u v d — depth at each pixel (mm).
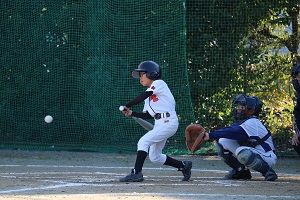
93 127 40844
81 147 40875
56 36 40969
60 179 26234
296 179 27922
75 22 40750
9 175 28438
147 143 25672
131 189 22594
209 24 40188
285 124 40406
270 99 40812
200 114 40469
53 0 40844
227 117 40375
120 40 40188
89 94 40781
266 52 40562
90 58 40688
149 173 30469
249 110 27047
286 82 40656
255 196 20984
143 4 39812
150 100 26031
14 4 41094
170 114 25938
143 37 39906
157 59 39812
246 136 26406
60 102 41156
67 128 41188
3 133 41750
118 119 40438
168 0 39375
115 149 40375
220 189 22969
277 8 40094
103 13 40312
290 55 40750
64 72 41000
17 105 41562
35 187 22953
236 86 40344
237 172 27406
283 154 39188
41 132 41469
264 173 26844
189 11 40219
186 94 39469
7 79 41500
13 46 41344
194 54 40375
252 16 40031
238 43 40219
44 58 41125
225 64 40281
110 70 40406
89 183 24578
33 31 41125
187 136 26422
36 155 38375
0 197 19922
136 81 40125
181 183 25297
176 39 39406
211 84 40375
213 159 37875
